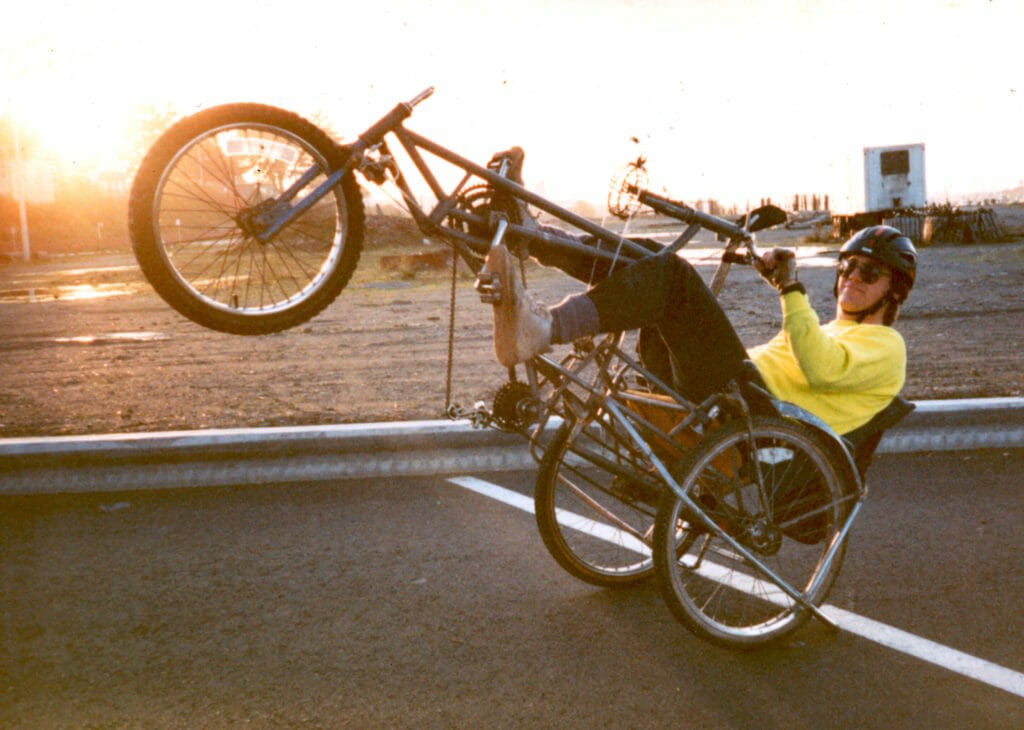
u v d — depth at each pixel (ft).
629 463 13.09
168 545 15.53
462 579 13.96
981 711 9.97
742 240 11.96
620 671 11.02
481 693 10.53
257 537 15.85
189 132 10.12
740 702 10.24
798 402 12.17
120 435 18.71
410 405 25.52
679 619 11.27
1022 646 11.47
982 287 54.19
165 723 10.00
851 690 10.48
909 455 19.74
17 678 11.07
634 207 11.93
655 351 12.43
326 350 38.63
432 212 10.93
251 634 12.20
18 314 62.39
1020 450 19.90
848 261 12.38
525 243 11.32
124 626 12.51
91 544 15.64
